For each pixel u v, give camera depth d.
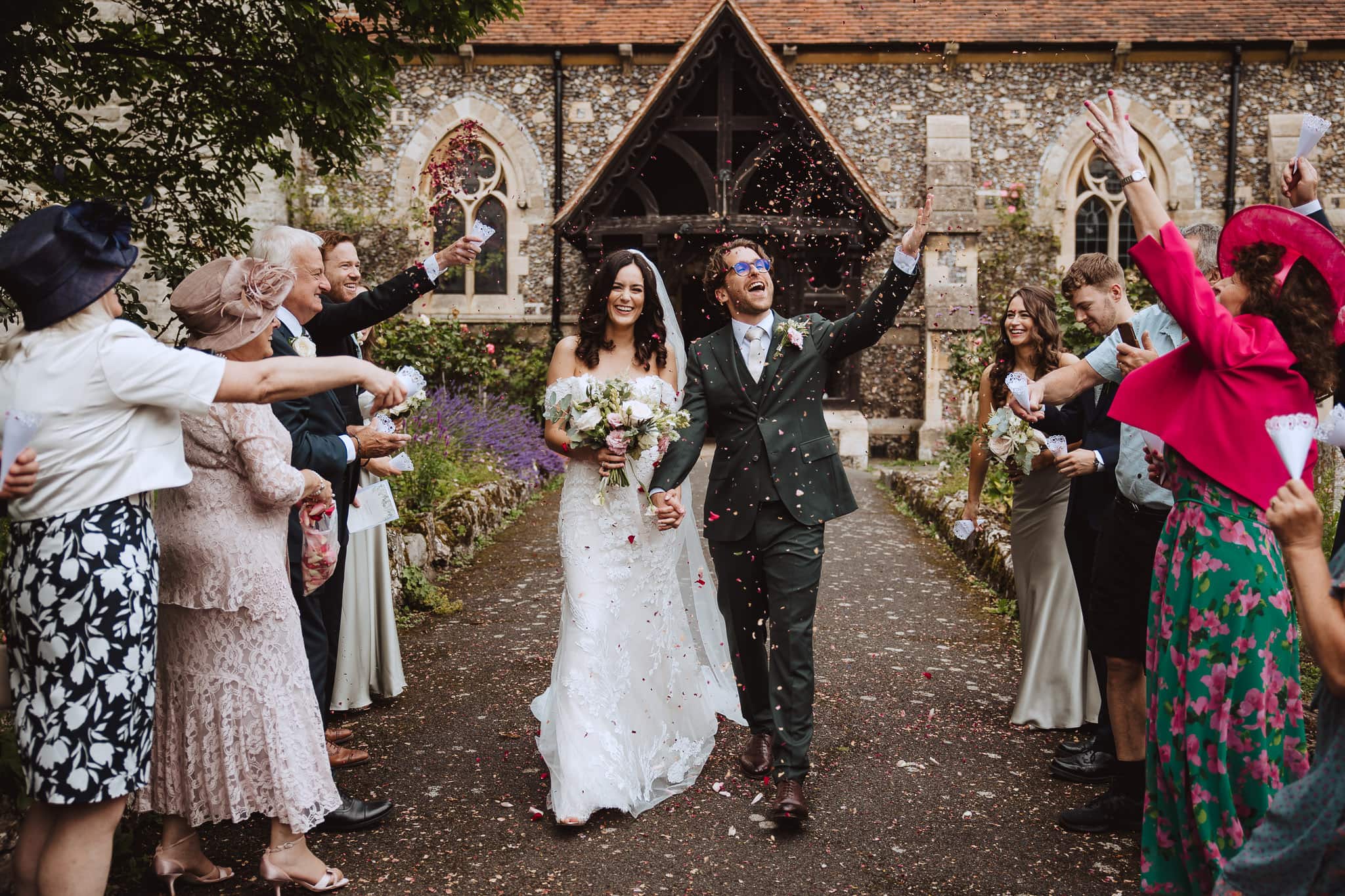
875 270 14.48
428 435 7.77
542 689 4.23
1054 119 14.34
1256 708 2.12
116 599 2.07
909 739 3.69
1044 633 3.76
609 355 3.49
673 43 14.23
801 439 3.18
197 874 2.59
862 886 2.62
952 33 14.22
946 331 14.02
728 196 13.03
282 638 2.52
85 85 4.68
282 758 2.46
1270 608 2.14
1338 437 1.69
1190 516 2.24
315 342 3.33
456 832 2.93
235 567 2.43
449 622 5.32
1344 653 1.56
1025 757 3.52
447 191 7.36
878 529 8.21
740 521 3.18
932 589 6.12
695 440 3.24
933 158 14.14
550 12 14.73
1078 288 3.35
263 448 2.44
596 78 14.53
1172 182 14.26
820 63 14.43
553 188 14.61
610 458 3.18
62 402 2.05
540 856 2.78
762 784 3.31
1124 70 14.23
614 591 3.28
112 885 2.56
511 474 9.57
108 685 2.06
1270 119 14.01
